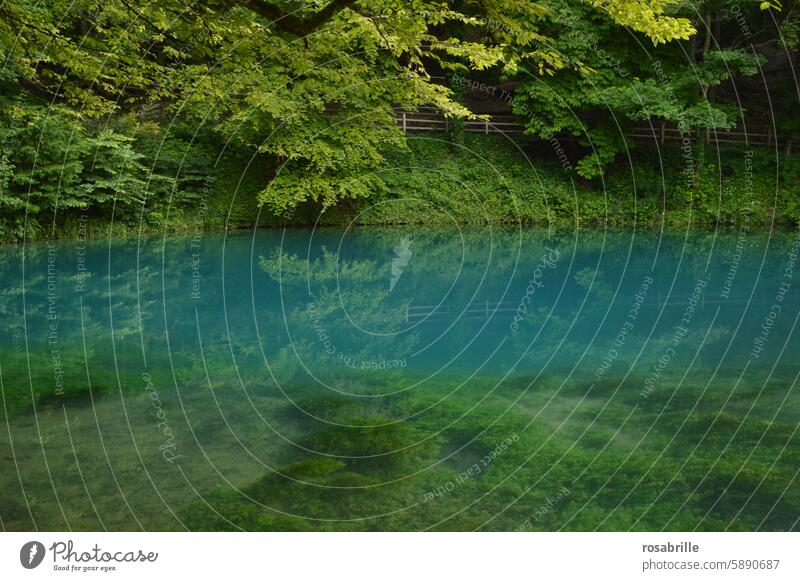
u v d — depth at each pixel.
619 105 17.14
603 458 3.47
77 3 5.36
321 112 15.20
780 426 3.93
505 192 19.14
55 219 13.15
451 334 6.88
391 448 3.60
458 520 2.79
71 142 12.52
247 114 13.76
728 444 3.64
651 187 19.27
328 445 3.64
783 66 20.95
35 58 5.60
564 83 18.02
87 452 3.46
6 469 3.24
